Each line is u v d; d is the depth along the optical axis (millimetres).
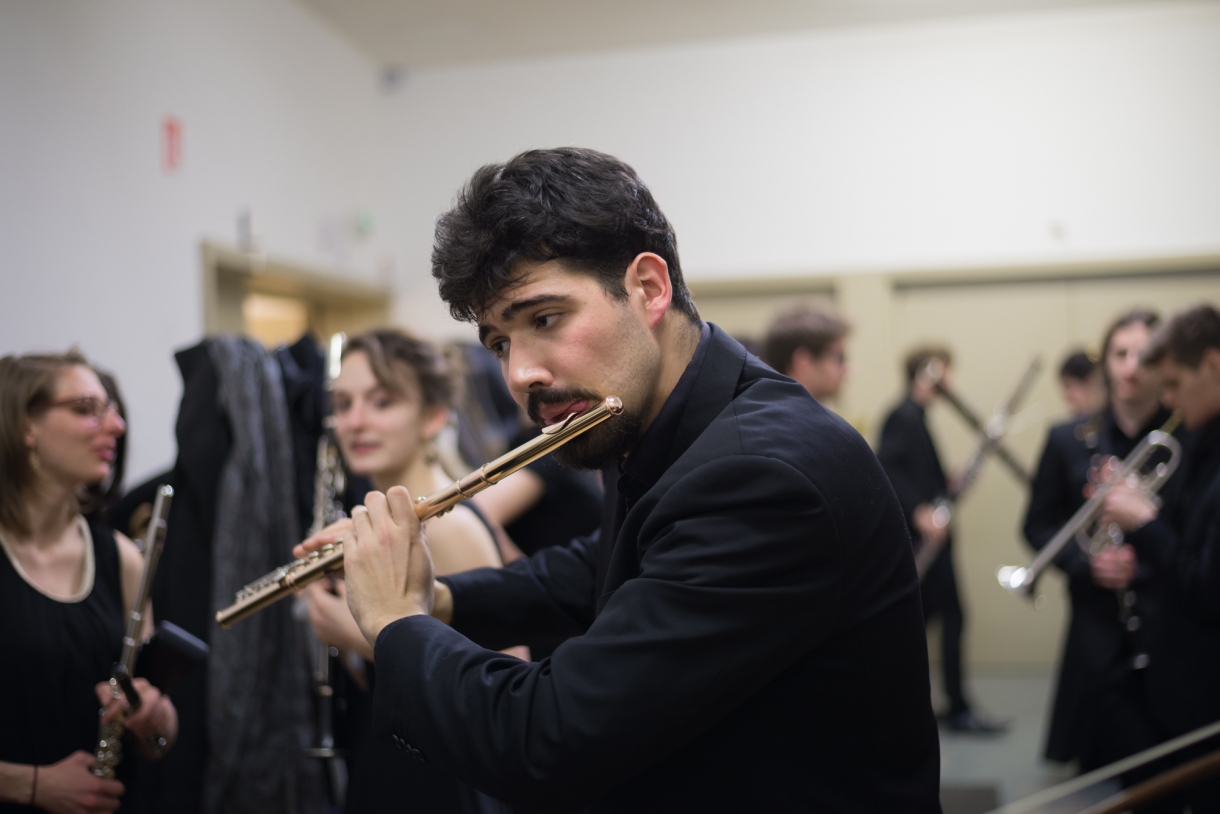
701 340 1052
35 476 1617
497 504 1973
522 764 836
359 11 4582
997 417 4008
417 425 1846
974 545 5211
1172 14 4793
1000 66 4945
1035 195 4930
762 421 943
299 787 2041
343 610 1396
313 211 4543
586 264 940
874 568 941
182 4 3561
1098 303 5039
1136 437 2658
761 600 857
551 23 4809
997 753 3309
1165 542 2145
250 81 4016
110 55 3152
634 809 953
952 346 5176
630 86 5184
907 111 5016
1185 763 1592
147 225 3326
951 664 4035
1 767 1480
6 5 2711
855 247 5059
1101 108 4867
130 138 3246
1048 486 3002
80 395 1653
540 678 865
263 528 2115
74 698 1596
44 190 2842
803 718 931
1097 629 2602
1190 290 4941
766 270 5109
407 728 915
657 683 837
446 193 5297
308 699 2059
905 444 4238
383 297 5207
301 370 2295
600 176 957
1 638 1539
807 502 877
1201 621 2068
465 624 1238
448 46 5051
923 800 992
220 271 3947
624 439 977
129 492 2416
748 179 5121
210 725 1991
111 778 1579
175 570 2096
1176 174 4816
